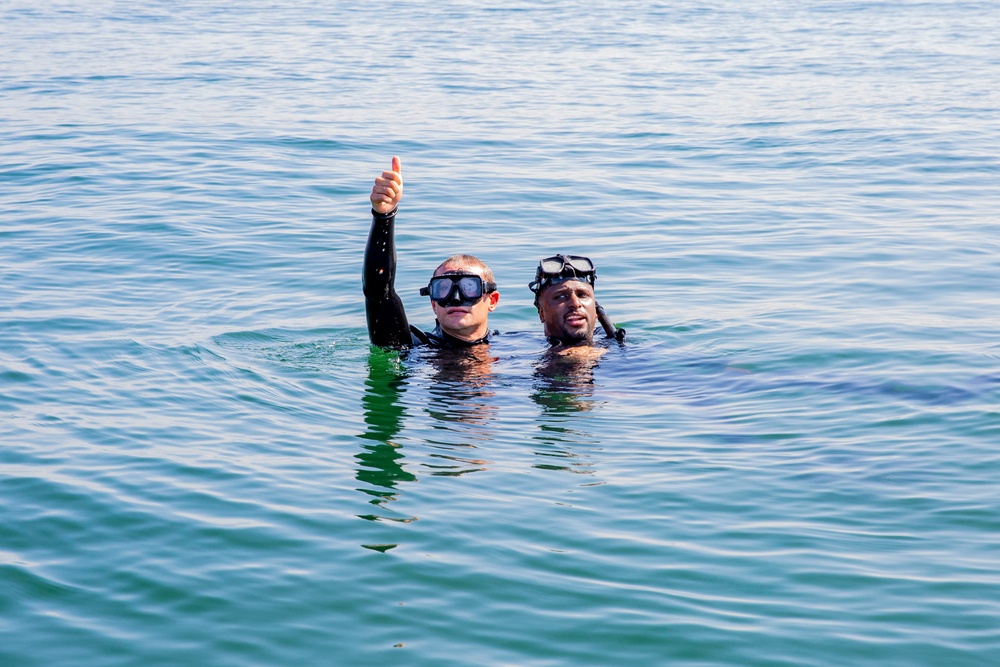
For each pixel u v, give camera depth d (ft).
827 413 15.97
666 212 32.17
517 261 26.68
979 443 14.48
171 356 18.97
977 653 9.52
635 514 12.46
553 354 19.40
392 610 10.36
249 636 9.94
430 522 12.24
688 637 9.85
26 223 30.19
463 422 15.89
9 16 100.48
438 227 30.07
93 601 10.55
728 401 16.75
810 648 9.65
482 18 105.70
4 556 11.41
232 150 41.65
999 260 26.16
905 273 25.11
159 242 28.14
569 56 75.56
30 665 9.49
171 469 13.80
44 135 44.47
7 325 20.59
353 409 16.51
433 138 44.83
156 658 9.61
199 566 11.21
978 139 44.04
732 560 11.29
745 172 38.58
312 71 65.87
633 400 16.93
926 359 18.57
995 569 10.98
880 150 42.11
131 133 45.06
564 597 10.57
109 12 107.04
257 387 17.43
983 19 102.73
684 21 103.81
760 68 69.51
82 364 18.34
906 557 11.29
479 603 10.47
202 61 70.18
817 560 11.25
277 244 28.19
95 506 12.64
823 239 28.66
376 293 18.94
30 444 14.62
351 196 34.22
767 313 22.11
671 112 52.29
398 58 73.10
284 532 12.00
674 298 23.56
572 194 34.50
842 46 82.02
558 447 14.76
